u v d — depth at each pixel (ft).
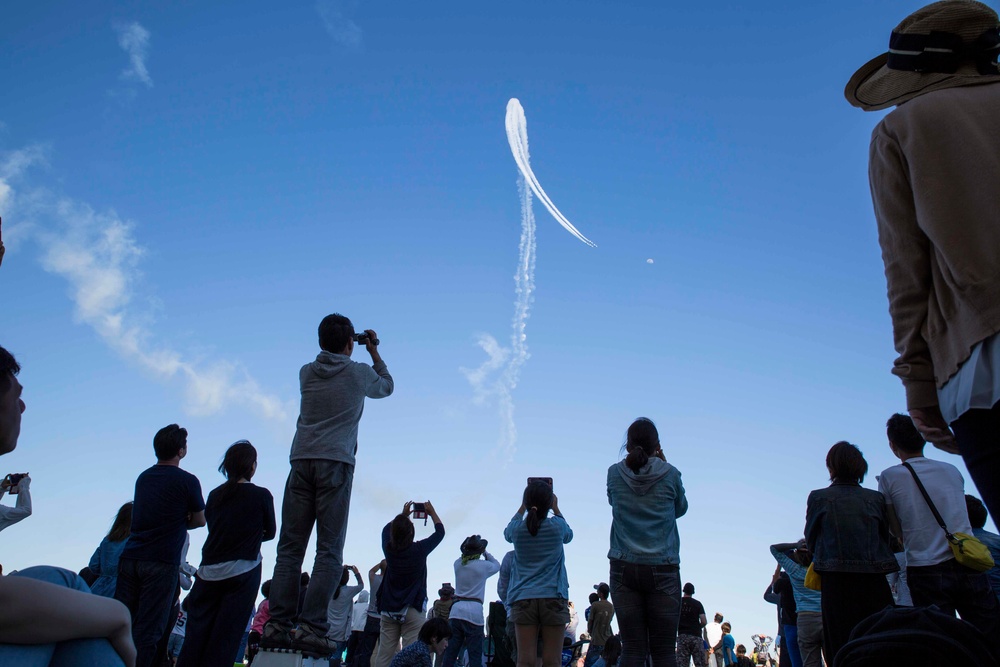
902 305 7.42
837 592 15.75
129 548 19.84
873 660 6.91
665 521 19.38
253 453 20.48
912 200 7.47
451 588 42.06
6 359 6.24
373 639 34.76
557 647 22.22
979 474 6.48
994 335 6.34
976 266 6.57
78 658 5.77
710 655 53.47
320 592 17.47
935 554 17.02
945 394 6.91
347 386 19.33
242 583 18.94
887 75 8.52
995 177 6.81
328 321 20.36
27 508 23.27
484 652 32.73
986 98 7.39
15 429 6.28
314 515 18.71
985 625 16.63
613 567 19.33
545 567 22.26
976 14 7.77
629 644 18.81
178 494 20.48
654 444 20.97
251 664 16.94
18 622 5.26
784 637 29.17
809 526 16.65
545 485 23.08
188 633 18.57
